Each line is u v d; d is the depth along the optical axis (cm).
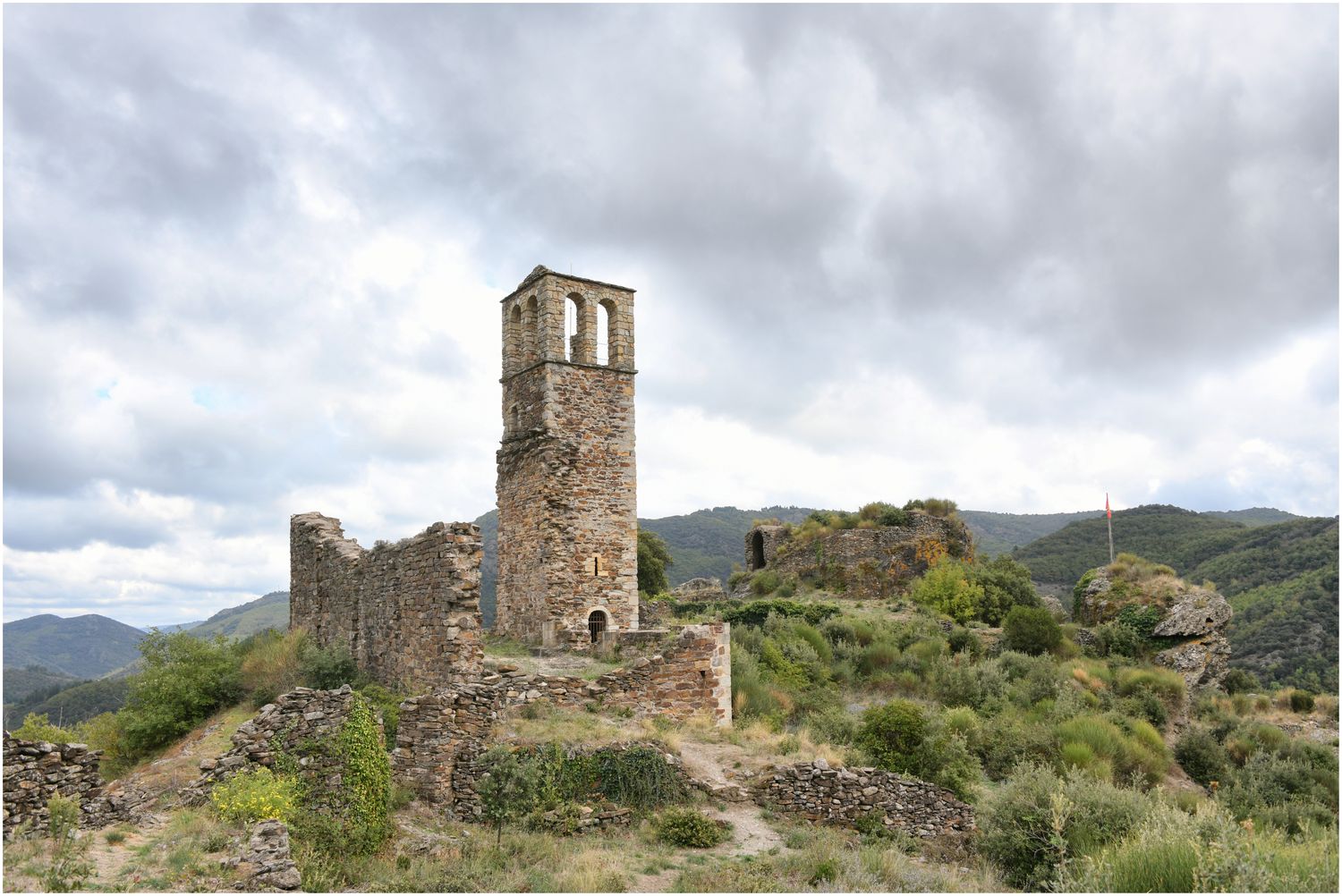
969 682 2834
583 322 2828
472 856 1202
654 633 2369
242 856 1012
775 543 5256
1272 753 2739
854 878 1203
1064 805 1380
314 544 2812
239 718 2091
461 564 1903
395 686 2138
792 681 2647
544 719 1752
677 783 1552
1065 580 7262
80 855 1008
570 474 2661
